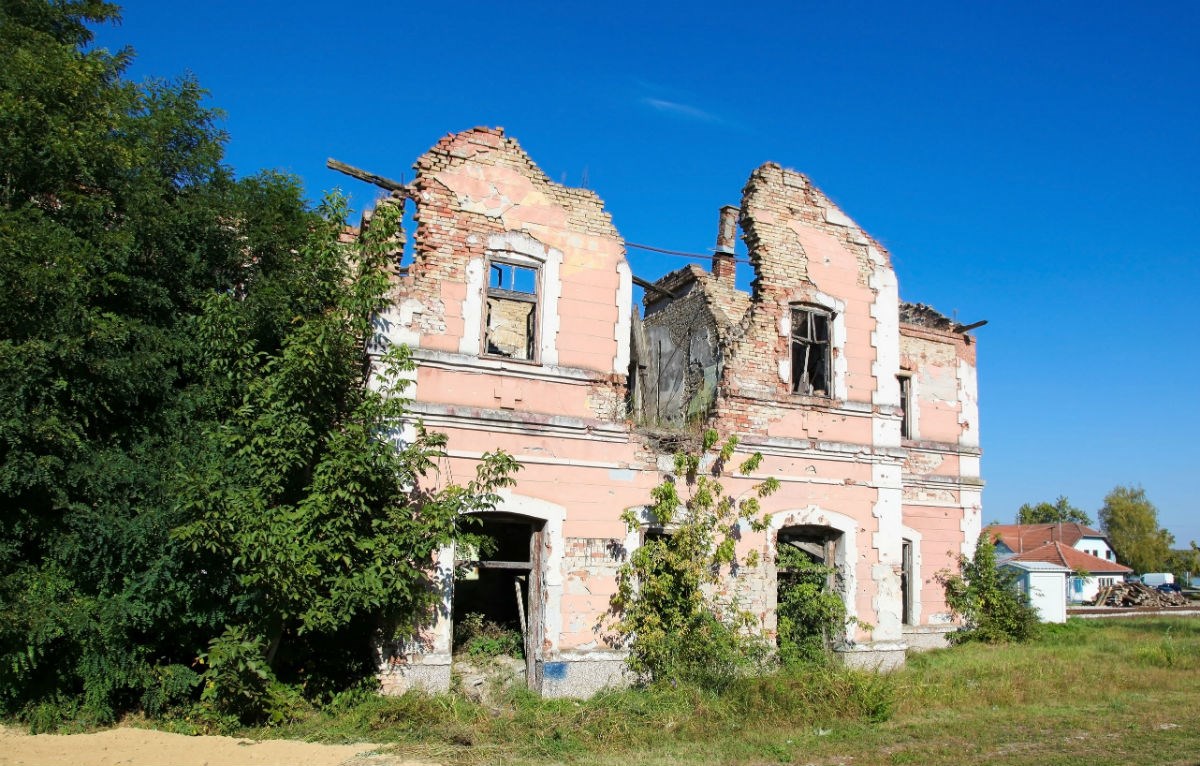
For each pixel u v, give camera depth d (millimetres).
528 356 14477
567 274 14375
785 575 16297
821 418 16297
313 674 11758
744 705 12047
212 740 10180
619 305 14719
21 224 10625
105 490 10750
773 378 15992
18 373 10039
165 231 12133
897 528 16625
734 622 14102
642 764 9586
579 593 13547
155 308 12258
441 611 12430
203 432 11508
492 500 12531
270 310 12469
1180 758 9867
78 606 10383
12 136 10984
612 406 14375
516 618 17797
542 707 12180
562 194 14609
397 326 12945
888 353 17297
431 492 12711
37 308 10414
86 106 11828
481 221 13844
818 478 16016
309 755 9742
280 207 13688
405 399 11891
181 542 10633
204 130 13570
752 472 15352
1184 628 24781
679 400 21062
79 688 10891
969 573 21719
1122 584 41656
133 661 10742
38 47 12156
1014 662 16703
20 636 9938
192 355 12164
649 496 14398
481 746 10344
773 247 16484
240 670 10625
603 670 13453
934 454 22234
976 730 11305
